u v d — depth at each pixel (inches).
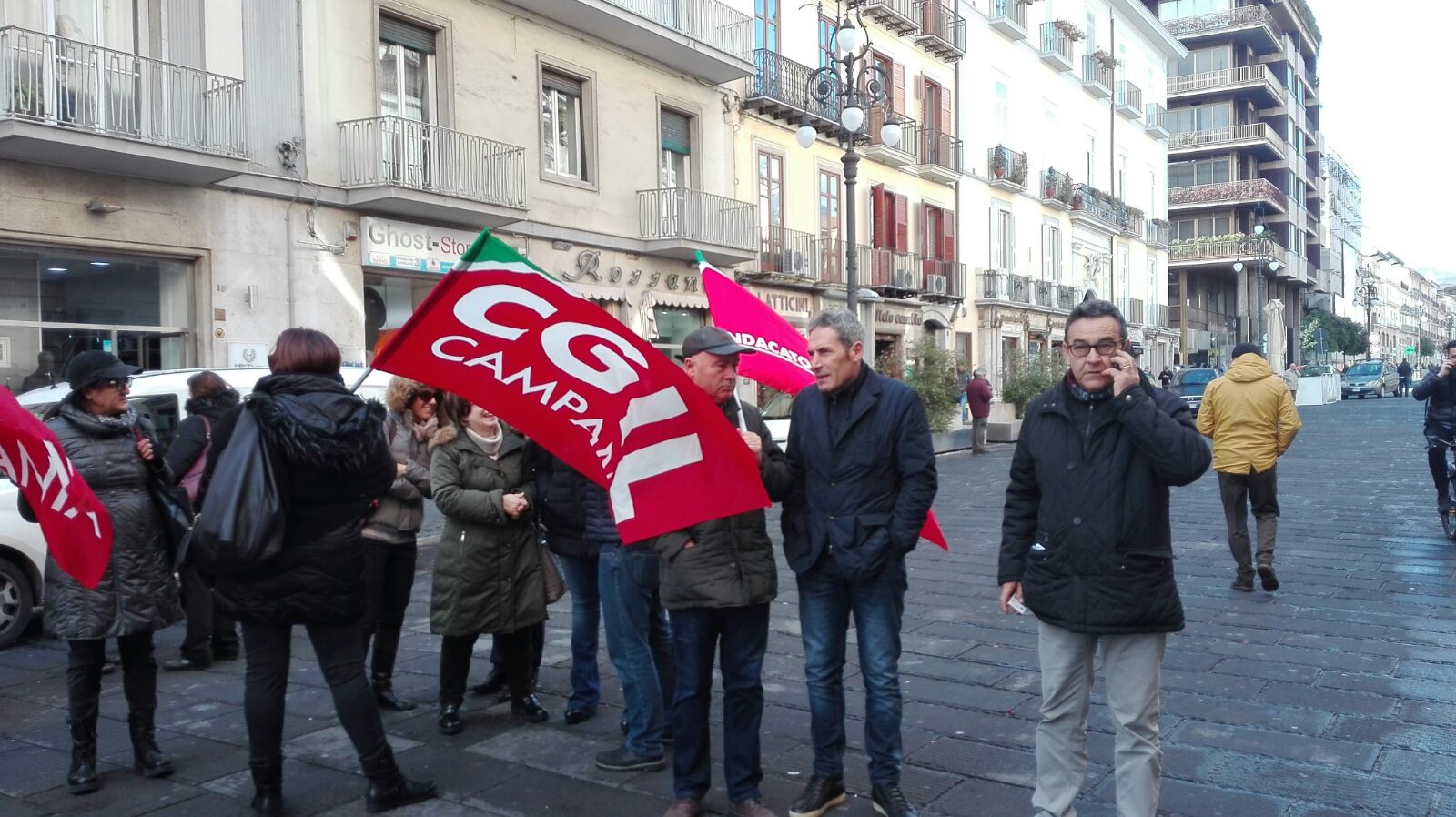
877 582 152.6
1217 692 212.7
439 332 145.7
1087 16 1555.1
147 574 173.8
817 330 152.4
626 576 173.8
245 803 164.9
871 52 1017.5
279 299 542.6
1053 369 1092.5
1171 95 2331.4
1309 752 178.7
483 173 623.5
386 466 158.6
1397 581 319.6
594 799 164.9
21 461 156.3
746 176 877.8
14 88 423.5
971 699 213.0
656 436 151.3
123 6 474.9
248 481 147.7
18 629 273.6
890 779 153.8
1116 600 131.4
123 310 491.2
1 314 447.8
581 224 711.7
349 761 183.0
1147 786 133.7
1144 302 1777.8
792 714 205.8
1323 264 3260.3
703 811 158.6
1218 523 452.4
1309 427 1170.6
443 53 619.5
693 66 795.4
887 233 1060.5
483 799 165.0
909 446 150.6
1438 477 396.2
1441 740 183.6
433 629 192.1
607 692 223.0
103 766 181.6
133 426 177.9
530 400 152.2
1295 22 2576.3
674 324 813.9
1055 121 1445.6
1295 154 2645.2
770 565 154.5
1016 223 1321.4
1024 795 163.3
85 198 466.3
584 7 671.8
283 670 158.7
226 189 518.0
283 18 539.8
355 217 579.2
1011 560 144.4
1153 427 127.2
